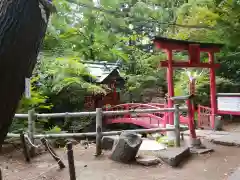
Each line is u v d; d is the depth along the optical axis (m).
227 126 9.78
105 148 5.77
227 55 11.82
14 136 5.41
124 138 4.95
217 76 12.32
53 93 9.38
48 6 1.57
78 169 4.58
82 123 9.70
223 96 9.80
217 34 9.45
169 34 12.05
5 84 1.42
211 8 9.09
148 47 18.16
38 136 5.28
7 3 1.45
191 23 9.78
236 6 8.48
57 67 8.95
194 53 8.10
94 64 12.76
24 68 1.48
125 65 15.68
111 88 12.58
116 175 4.34
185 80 11.74
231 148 6.09
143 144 6.11
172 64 7.78
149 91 14.28
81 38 7.52
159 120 8.99
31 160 5.06
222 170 4.68
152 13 6.36
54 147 6.09
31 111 5.28
